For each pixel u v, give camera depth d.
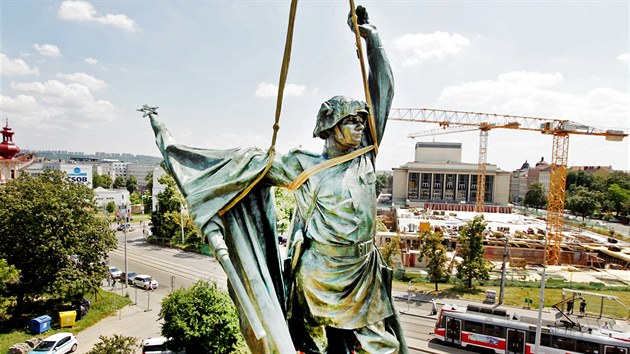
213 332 21.97
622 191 108.62
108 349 21.20
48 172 34.56
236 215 5.46
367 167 5.46
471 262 43.56
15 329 29.86
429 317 35.03
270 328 4.91
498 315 29.06
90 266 33.84
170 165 5.72
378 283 5.50
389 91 6.03
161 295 38.00
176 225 62.62
